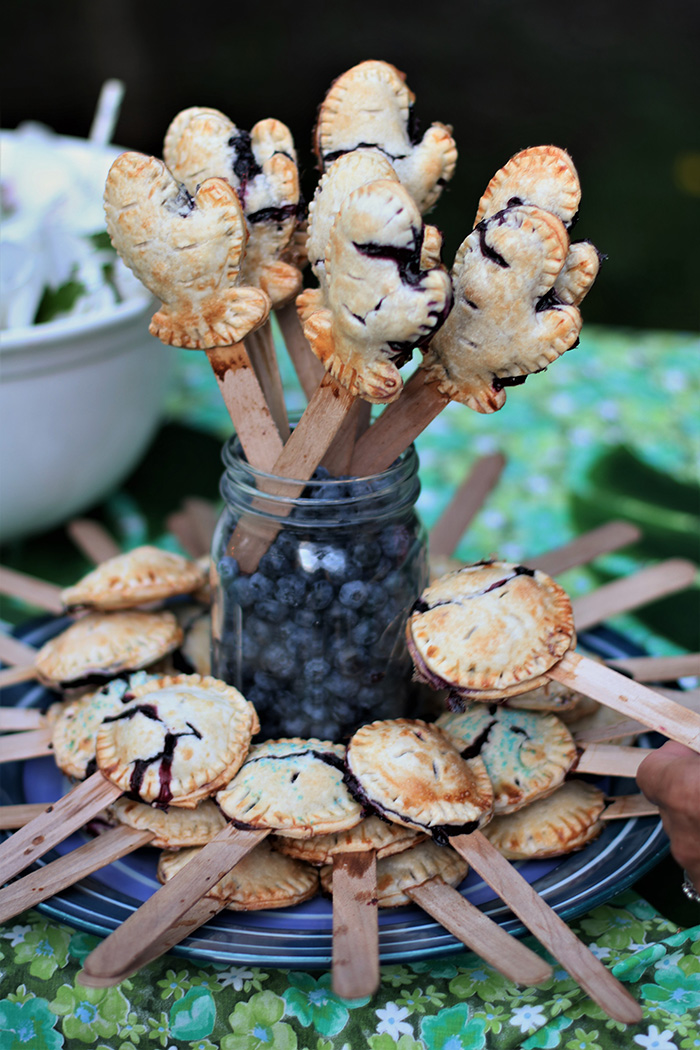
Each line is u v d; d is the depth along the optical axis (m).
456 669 0.65
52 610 0.81
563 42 3.62
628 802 0.68
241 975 0.63
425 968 0.63
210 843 0.63
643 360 1.21
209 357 0.65
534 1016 0.61
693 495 1.00
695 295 2.39
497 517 0.97
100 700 0.71
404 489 0.68
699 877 0.62
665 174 2.92
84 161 0.95
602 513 0.97
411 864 0.65
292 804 0.64
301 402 1.06
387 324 0.58
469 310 0.61
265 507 0.67
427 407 0.65
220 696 0.69
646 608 0.89
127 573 0.75
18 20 3.48
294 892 0.65
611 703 0.64
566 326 0.60
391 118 0.65
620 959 0.63
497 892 0.62
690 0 3.88
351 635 0.67
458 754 0.67
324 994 0.62
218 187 0.62
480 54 3.51
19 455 0.85
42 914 0.63
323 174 0.66
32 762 0.73
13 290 0.86
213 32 3.52
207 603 0.80
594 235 2.62
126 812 0.66
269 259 0.66
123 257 0.63
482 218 0.62
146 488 1.00
